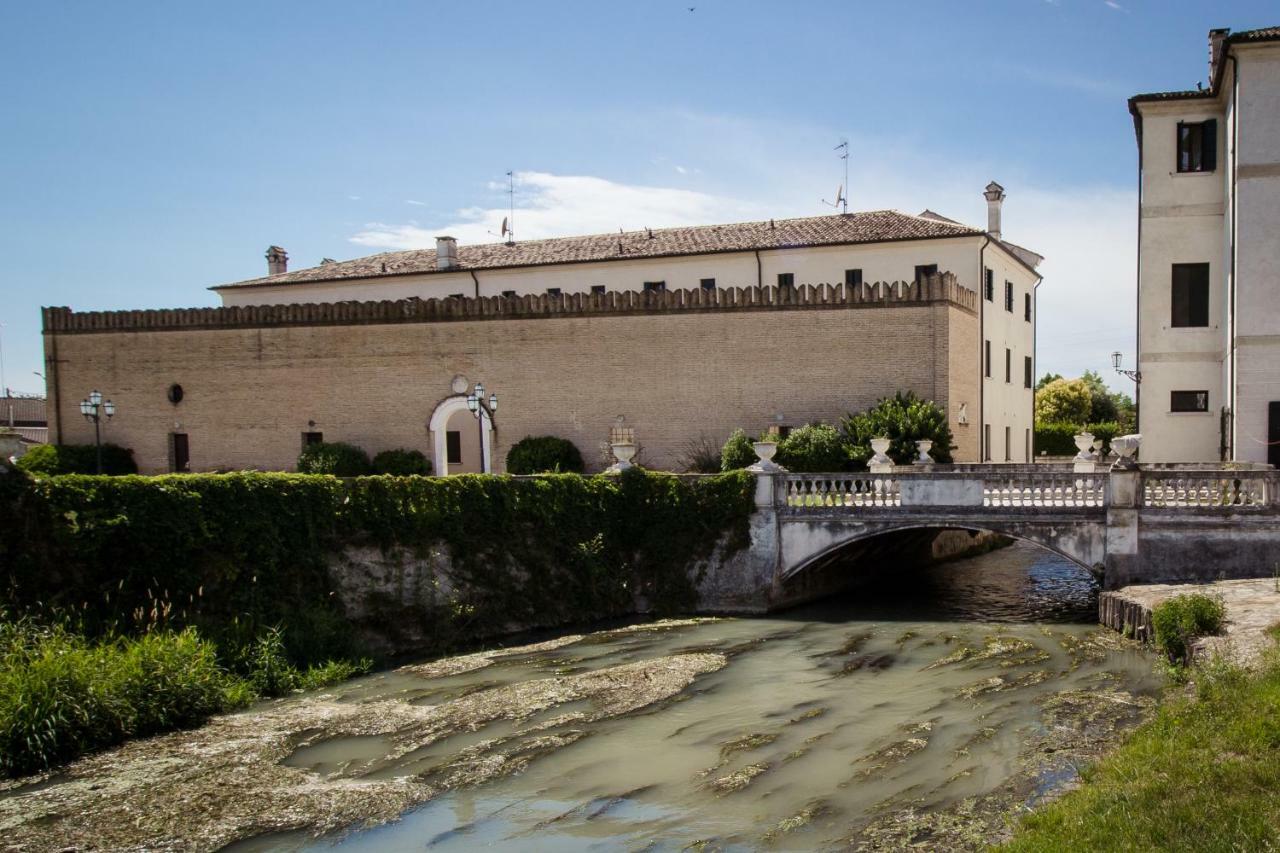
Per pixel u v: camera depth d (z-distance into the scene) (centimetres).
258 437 4084
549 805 1209
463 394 3828
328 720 1565
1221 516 2062
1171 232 2825
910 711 1529
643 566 2473
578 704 1628
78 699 1450
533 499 2362
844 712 1540
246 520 1920
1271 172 2489
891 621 2266
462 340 3828
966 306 3562
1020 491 2223
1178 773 1021
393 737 1477
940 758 1305
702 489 2462
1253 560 2052
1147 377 2856
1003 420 4253
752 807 1176
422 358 3878
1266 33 2470
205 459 4153
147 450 4228
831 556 2423
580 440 3694
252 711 1625
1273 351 2494
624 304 3628
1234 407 2523
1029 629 2111
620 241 4459
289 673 1778
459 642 2125
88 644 1633
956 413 3428
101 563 1738
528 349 3747
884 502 2336
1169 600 1736
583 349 3681
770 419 3472
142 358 4225
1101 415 6931
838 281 3897
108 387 4272
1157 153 2831
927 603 2519
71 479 1761
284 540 1967
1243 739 1066
